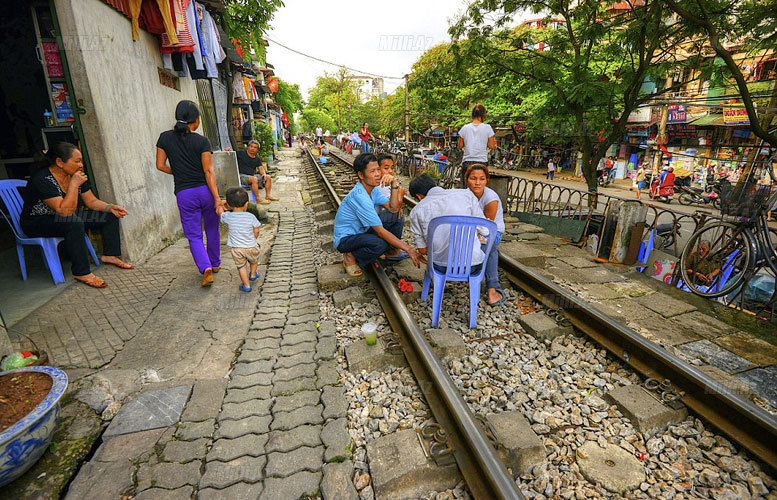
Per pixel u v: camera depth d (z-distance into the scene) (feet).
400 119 114.42
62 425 7.97
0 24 18.62
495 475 6.18
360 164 13.25
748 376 10.01
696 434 7.89
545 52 26.07
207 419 8.36
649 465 7.25
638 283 16.21
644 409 8.24
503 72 26.48
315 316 13.07
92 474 6.88
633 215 18.06
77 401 8.61
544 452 7.30
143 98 19.45
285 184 46.14
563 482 6.89
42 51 16.05
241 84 51.98
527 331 11.84
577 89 21.80
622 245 18.40
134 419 8.23
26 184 14.85
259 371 10.09
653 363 9.48
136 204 17.80
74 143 16.70
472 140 22.91
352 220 14.32
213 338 11.74
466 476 6.63
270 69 88.58
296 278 16.72
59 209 12.84
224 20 33.76
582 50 25.63
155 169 20.24
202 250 15.30
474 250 11.55
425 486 6.76
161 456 7.33
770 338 12.14
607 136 24.38
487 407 8.58
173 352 10.91
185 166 14.35
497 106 77.56
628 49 22.62
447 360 10.43
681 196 48.70
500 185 24.80
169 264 17.75
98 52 15.46
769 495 6.61
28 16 17.80
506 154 104.53
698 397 8.44
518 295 14.28
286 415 8.45
